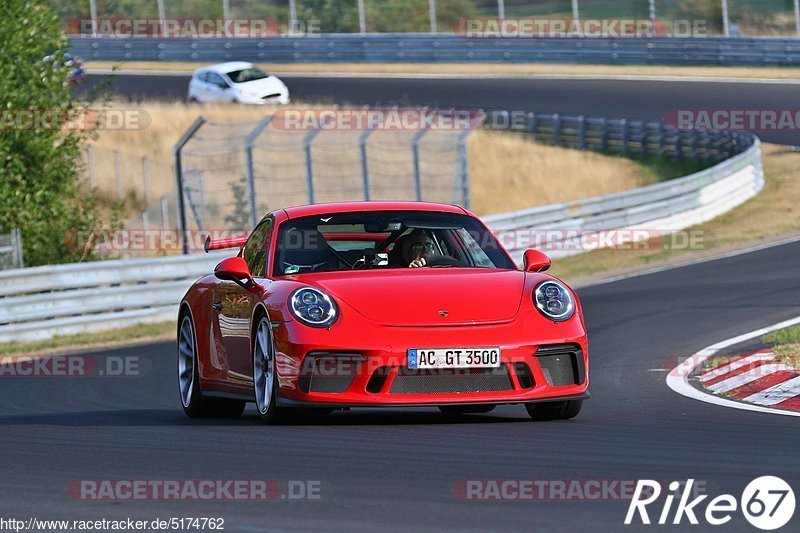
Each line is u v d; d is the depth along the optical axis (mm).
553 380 24344
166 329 59531
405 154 111125
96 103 123188
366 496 16812
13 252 63844
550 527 14742
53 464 20766
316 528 14930
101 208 98312
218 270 26438
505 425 24438
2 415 32469
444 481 17766
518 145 116875
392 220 28297
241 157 109188
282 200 103000
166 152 112125
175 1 167750
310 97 134750
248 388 26531
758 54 140750
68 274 59625
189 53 161625
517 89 137500
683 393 31031
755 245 73938
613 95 131750
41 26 73562
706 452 20312
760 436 22328
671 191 83188
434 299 24469
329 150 110750
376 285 25031
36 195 72625
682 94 129375
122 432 25297
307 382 23703
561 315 24656
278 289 25219
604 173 110812
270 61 160500
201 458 20672
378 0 169750
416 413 28219
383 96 134500
